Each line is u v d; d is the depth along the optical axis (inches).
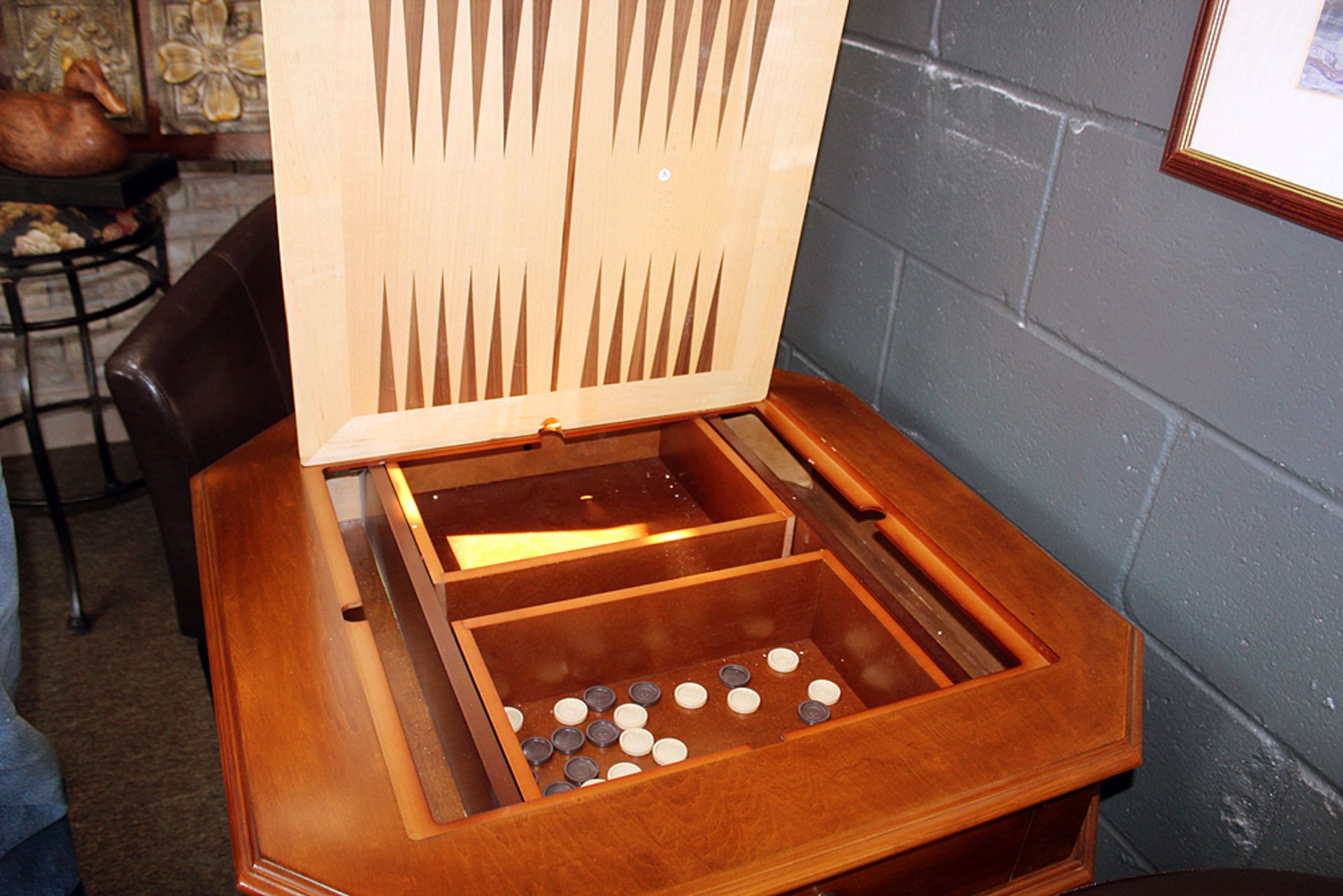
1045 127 39.6
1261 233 32.6
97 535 86.0
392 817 27.0
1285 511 33.6
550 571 38.6
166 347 44.8
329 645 32.2
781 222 42.7
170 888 57.6
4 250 68.1
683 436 48.2
